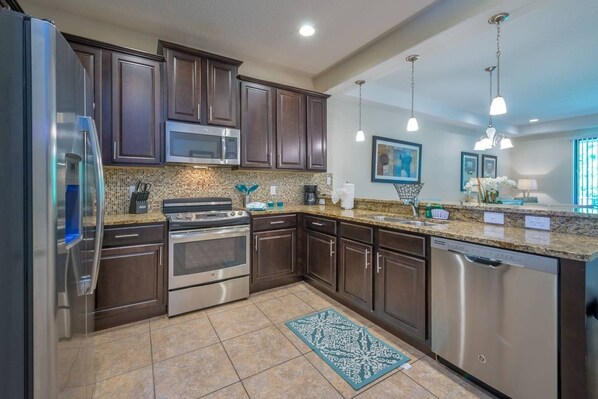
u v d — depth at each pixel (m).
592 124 5.34
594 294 1.22
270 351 1.88
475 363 1.54
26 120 0.85
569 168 5.96
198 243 2.46
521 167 6.66
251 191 3.20
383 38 2.64
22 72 0.85
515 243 1.36
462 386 1.56
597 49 2.86
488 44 2.75
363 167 4.19
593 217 1.52
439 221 2.20
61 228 0.93
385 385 1.57
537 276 1.29
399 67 2.78
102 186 1.26
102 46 2.18
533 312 1.30
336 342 1.98
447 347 1.68
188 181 2.92
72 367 1.07
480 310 1.51
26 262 0.85
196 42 2.75
